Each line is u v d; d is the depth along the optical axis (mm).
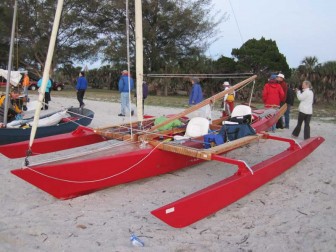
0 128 6648
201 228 3979
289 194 5066
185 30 32312
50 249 3430
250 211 4461
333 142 8609
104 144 7453
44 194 4848
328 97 22266
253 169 4797
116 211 4379
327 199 4895
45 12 33094
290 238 3758
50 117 8000
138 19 5965
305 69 23172
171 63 31891
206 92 27750
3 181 5293
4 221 3971
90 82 37281
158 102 19750
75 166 4414
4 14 32656
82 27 35531
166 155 5320
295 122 11938
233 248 3541
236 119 6832
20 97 11758
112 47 32719
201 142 5430
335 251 3498
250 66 27797
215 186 4195
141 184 5344
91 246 3504
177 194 4980
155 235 3773
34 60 36188
